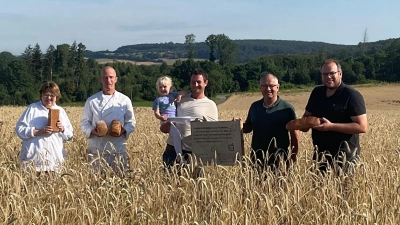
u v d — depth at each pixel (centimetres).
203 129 705
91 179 640
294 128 675
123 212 551
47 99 717
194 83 747
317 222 508
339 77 668
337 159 651
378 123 2058
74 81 7800
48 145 710
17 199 541
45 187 596
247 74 9756
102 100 759
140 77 7950
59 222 518
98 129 727
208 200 569
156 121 1952
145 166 743
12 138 1170
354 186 608
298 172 639
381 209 537
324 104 682
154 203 574
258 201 572
